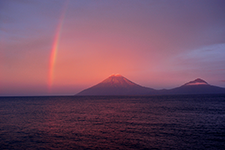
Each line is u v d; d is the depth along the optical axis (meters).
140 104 87.00
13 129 29.17
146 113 49.19
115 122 35.16
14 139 23.36
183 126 31.05
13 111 56.88
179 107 67.12
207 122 34.78
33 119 39.56
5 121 37.06
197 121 35.91
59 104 92.62
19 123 34.62
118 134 25.56
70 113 50.56
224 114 46.16
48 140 22.84
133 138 23.55
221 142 21.83
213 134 25.48
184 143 21.42
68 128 29.75
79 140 22.75
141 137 24.03
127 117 41.69
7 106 79.25
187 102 98.50
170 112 50.97
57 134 25.75
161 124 32.84
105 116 43.78
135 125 32.09
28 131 27.70
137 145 20.70
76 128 29.72
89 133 26.30
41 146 20.56
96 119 39.12
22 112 53.84
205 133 26.08
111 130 28.09
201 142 21.81
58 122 35.56
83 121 36.56
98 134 25.66
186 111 53.28
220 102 95.81
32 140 22.88
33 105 85.44
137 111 54.56
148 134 25.52
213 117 41.06
